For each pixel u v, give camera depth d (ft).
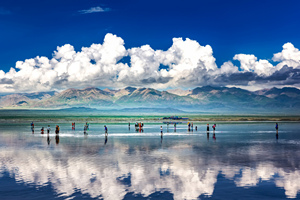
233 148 127.85
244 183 65.51
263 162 91.20
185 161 93.45
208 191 59.62
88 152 115.44
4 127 321.11
